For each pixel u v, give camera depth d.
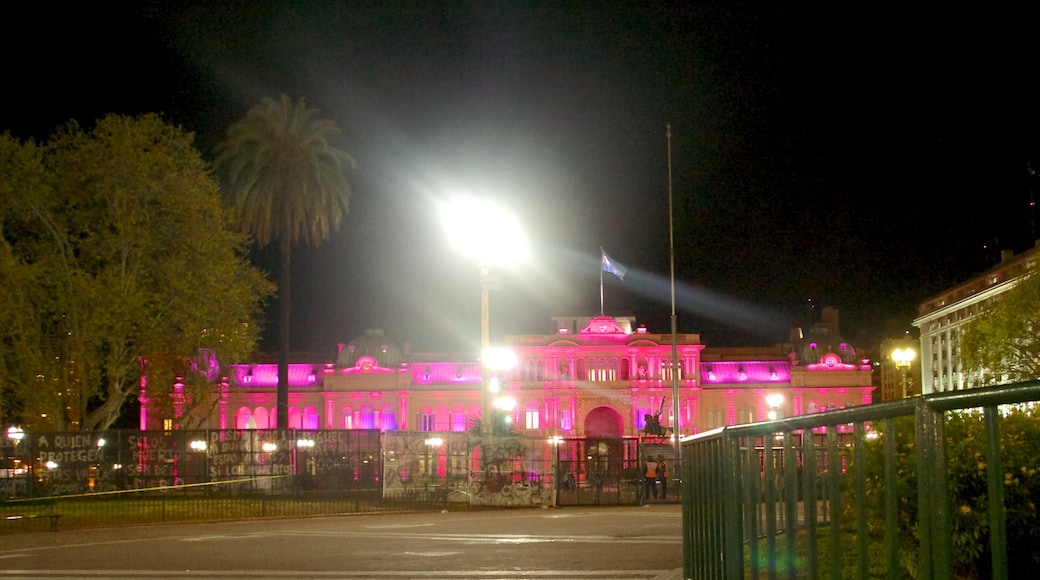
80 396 41.44
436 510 35.00
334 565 17.81
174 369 43.75
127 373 44.66
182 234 42.72
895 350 41.00
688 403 99.44
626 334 101.31
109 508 31.67
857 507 5.20
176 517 30.33
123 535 25.16
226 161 53.38
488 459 37.03
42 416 40.66
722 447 7.89
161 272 42.88
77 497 31.45
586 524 27.17
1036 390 3.93
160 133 43.19
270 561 18.56
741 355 108.25
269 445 36.72
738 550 7.44
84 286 39.50
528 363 101.38
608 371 100.94
